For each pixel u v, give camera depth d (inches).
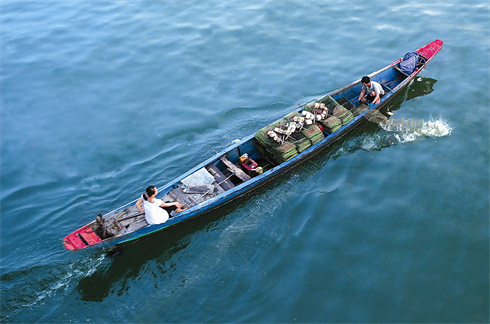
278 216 391.9
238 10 754.2
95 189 436.8
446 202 386.9
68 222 397.7
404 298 315.0
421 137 462.3
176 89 582.6
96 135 514.9
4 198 431.2
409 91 530.9
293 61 616.4
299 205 400.2
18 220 403.2
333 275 335.6
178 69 620.4
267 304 318.7
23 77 627.5
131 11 788.0
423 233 362.3
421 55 568.4
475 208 378.6
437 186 402.9
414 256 344.5
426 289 319.9
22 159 484.7
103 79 613.0
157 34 706.2
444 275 328.5
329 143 458.0
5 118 550.9
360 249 354.0
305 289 327.0
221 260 356.5
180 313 318.0
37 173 463.5
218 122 519.5
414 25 669.3
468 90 522.9
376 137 469.7
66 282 343.0
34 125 536.4
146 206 346.3
